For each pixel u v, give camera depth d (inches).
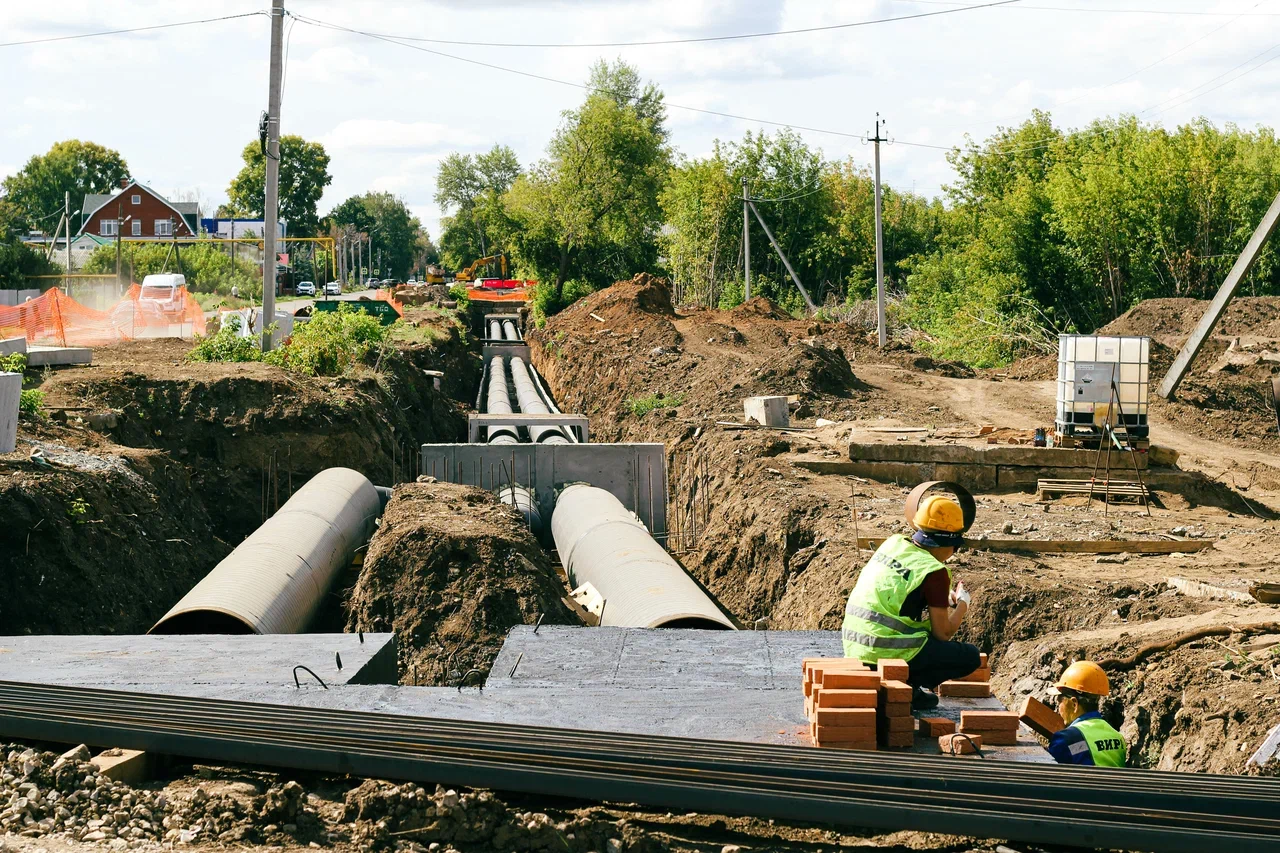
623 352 1416.1
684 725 264.5
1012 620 465.1
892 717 249.0
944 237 2726.4
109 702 257.0
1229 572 517.0
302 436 792.3
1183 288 1761.8
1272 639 383.9
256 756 237.3
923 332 1867.6
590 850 218.8
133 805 219.5
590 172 2738.7
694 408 1057.5
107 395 764.0
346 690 284.8
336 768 235.1
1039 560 547.8
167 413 780.6
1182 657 382.6
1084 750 260.7
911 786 227.1
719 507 778.8
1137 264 1807.3
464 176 4815.5
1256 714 328.5
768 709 276.5
